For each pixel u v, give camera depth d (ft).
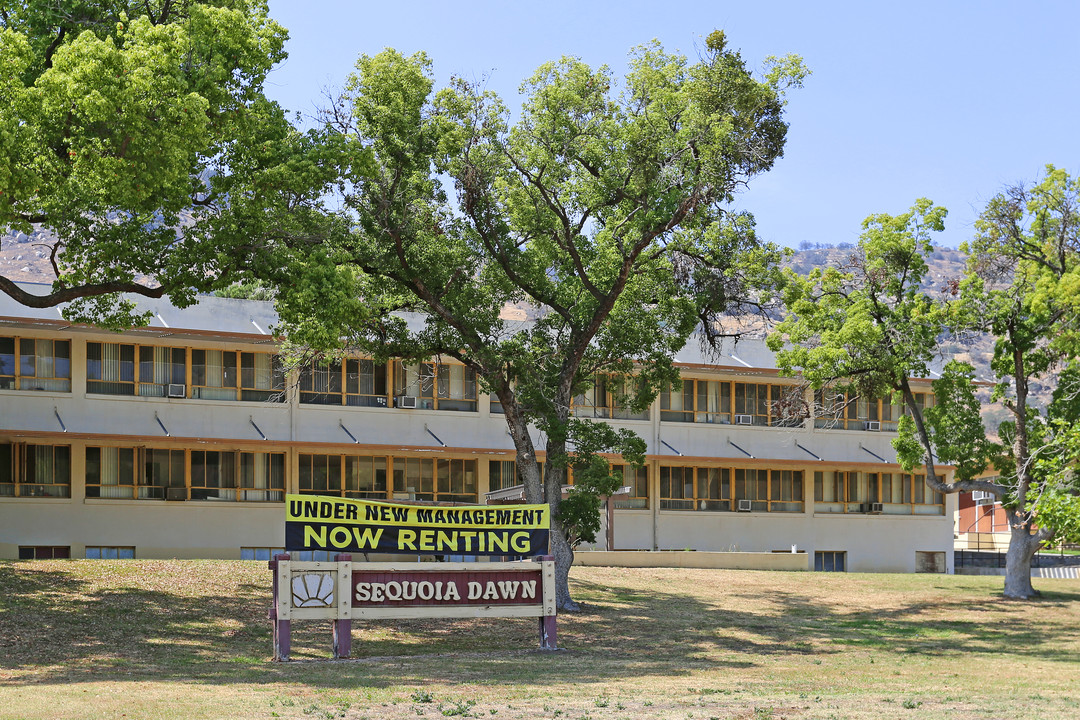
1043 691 56.29
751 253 95.25
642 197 90.07
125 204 67.92
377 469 142.82
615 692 50.83
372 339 94.58
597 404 154.10
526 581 68.03
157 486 132.77
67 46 63.98
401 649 71.92
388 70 88.12
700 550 157.79
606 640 80.48
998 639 88.74
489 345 93.09
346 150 79.77
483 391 96.78
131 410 131.23
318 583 63.67
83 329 126.72
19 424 125.80
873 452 168.55
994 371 122.31
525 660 66.13
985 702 48.93
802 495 165.17
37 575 90.22
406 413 144.15
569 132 90.17
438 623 83.76
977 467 119.55
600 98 91.20
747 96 89.51
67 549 127.95
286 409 138.51
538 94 90.53
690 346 159.33
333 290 74.74
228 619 79.41
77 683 51.42
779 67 91.15
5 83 63.52
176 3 77.46
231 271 77.30
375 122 88.17
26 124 65.77
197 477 134.72
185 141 67.10
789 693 52.03
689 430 158.81
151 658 63.16
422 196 89.81
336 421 140.67
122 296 131.34
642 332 96.73
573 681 55.57
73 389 128.67
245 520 136.15
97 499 129.49
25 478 126.72
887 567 168.45
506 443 148.66
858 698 49.65
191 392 134.41
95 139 65.57
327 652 69.31
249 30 74.08
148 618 77.30
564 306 97.81
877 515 168.55
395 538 64.44
